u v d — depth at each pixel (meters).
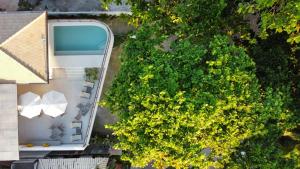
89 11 27.00
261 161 22.39
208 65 21.12
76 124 26.28
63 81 26.22
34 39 23.23
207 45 22.09
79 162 27.20
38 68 23.69
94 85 26.05
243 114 21.02
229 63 20.88
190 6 21.64
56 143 26.34
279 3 21.02
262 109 21.30
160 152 20.55
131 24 25.89
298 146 27.67
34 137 26.50
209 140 21.11
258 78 23.83
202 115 20.05
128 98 20.75
